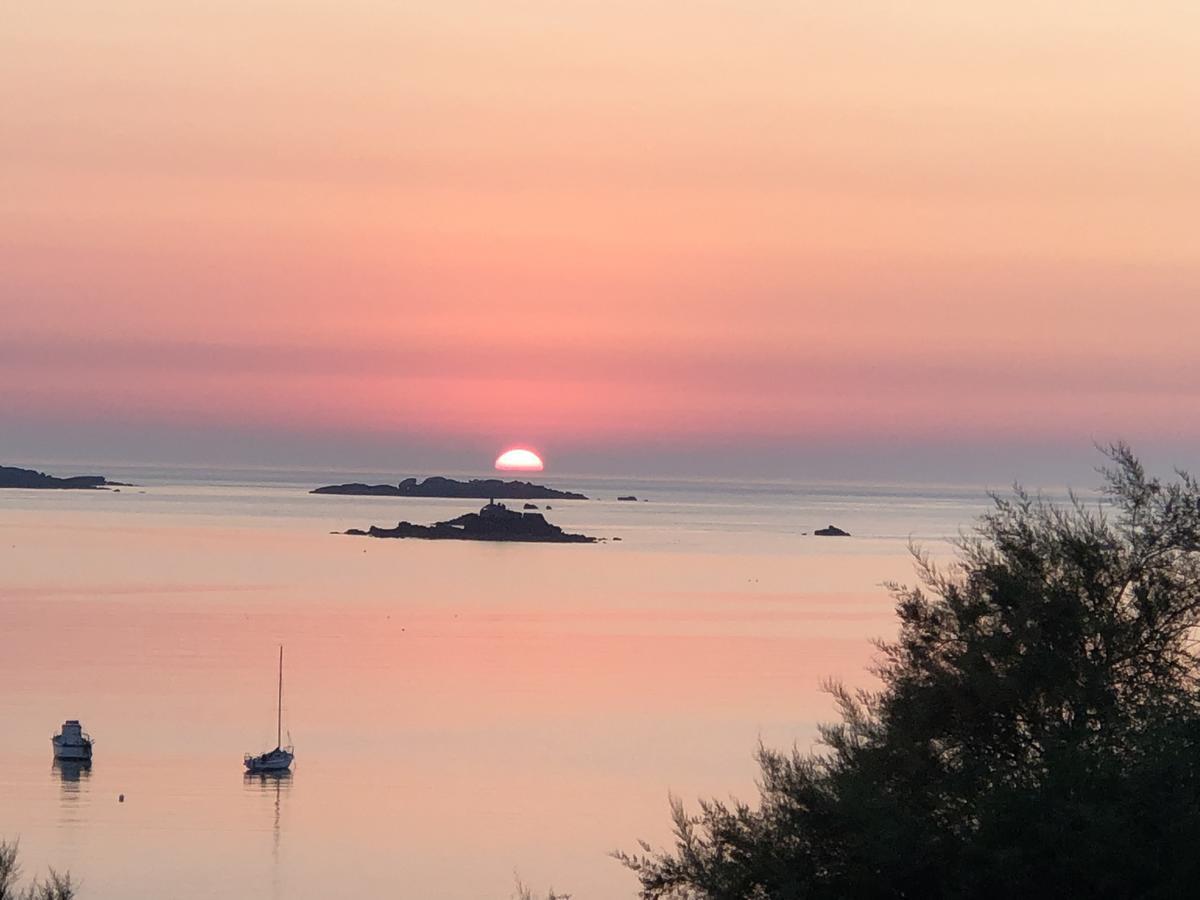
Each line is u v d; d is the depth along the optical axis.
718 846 15.56
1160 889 12.58
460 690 96.06
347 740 78.50
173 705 89.44
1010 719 15.11
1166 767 13.31
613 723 82.19
